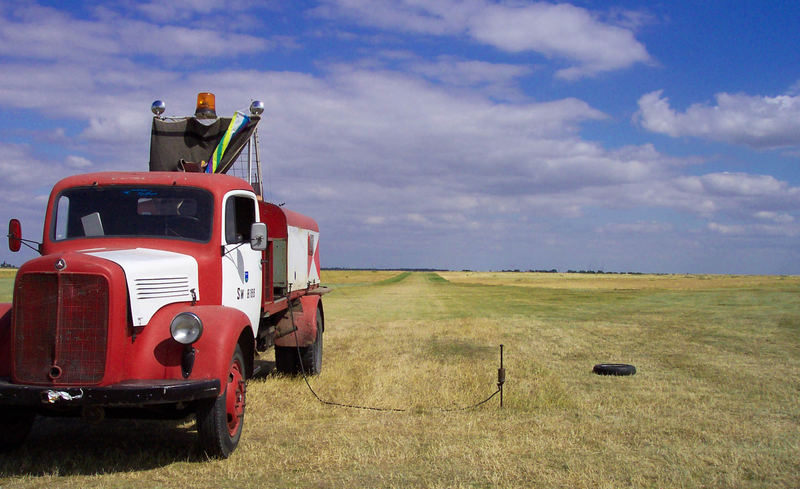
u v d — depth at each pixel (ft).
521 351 46.80
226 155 30.27
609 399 29.27
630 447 21.30
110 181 22.75
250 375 22.86
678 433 23.22
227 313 20.33
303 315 34.09
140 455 19.71
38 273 17.72
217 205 22.77
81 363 17.62
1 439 19.98
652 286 237.66
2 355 18.79
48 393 17.20
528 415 26.13
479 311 98.84
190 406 19.44
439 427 23.90
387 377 34.63
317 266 41.91
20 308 17.75
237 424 21.03
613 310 98.99
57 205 22.38
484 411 26.84
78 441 21.95
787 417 25.96
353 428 23.71
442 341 53.88
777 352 46.50
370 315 90.68
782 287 207.10
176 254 21.27
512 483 17.53
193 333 18.33
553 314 90.27
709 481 17.92
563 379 34.78
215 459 19.60
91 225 22.22
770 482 17.93
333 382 33.32
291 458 19.69
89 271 17.71
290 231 33.53
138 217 22.38
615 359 42.73
